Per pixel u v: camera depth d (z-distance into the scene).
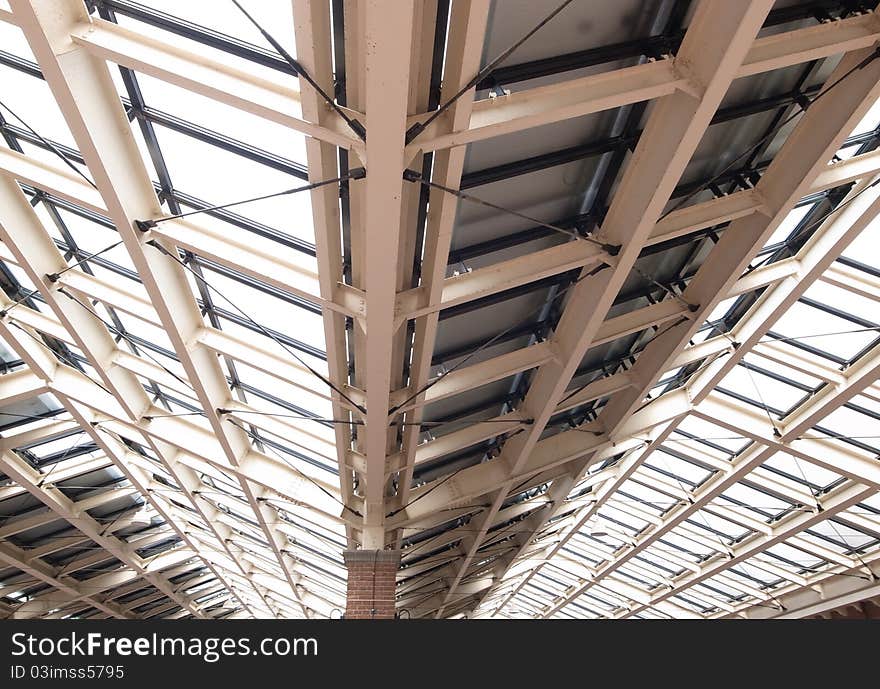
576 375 13.84
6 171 9.01
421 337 10.10
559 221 9.27
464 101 6.24
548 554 26.31
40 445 17.38
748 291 11.12
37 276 10.75
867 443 15.43
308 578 27.50
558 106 6.75
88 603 28.53
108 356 13.53
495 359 12.04
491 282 9.35
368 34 5.22
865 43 6.96
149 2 6.55
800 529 19.06
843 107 7.84
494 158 7.86
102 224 10.30
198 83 6.56
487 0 5.32
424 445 14.37
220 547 25.83
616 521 23.73
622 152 8.38
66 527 22.08
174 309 10.73
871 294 11.09
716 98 6.81
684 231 9.13
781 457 17.47
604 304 10.06
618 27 6.83
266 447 16.20
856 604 23.89
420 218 8.36
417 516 16.28
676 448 17.73
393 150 6.23
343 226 8.50
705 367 14.70
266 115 6.57
